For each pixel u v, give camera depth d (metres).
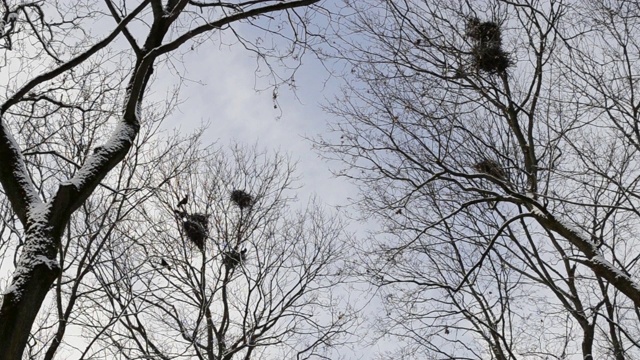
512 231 13.05
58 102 8.16
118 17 6.82
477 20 10.74
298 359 16.19
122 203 10.06
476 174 9.56
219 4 7.23
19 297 4.74
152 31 6.55
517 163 11.37
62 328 8.43
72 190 5.34
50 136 9.54
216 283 15.89
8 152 5.49
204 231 15.93
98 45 6.07
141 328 12.76
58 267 5.05
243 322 15.92
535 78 10.16
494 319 13.55
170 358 10.83
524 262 12.14
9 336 4.63
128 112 6.13
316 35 7.61
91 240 9.50
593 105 9.31
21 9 8.34
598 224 11.98
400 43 10.71
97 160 5.66
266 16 7.30
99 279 11.26
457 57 10.56
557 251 12.41
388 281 12.92
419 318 13.75
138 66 6.39
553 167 10.09
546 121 9.93
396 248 11.53
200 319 13.54
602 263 8.48
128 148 5.96
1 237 9.71
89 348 8.61
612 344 12.30
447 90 10.77
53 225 5.17
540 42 10.10
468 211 13.41
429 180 9.99
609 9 9.50
